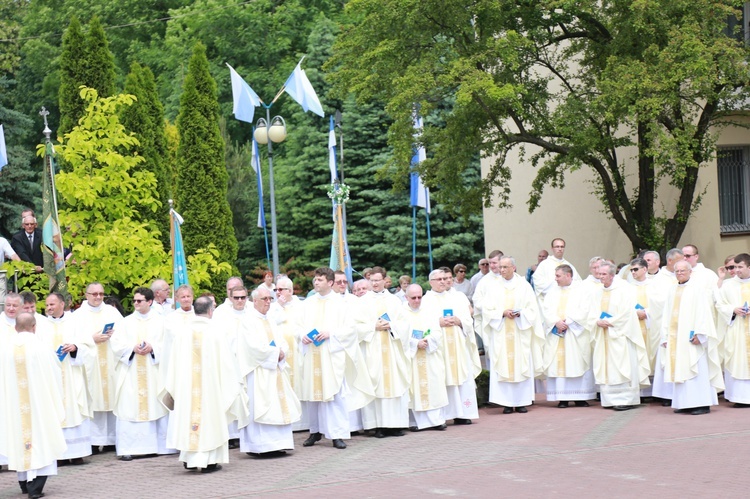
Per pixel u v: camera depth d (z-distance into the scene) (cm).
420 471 1170
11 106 4269
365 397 1415
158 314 1430
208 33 4234
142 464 1338
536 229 2620
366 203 3272
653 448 1237
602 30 2072
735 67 1847
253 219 3628
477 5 1931
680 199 2061
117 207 1705
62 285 1580
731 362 1548
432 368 1480
